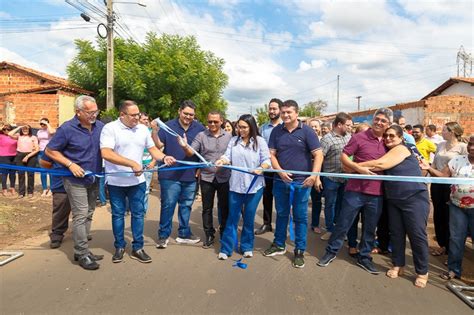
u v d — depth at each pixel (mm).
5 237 4887
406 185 3570
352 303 3176
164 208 4492
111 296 3191
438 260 4371
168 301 3117
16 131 7910
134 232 4043
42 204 6941
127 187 3982
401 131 3756
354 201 3877
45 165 4117
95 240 4816
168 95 14258
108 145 3799
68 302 3068
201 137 4668
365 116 18672
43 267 3822
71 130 3762
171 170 4293
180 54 14516
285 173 3934
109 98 12945
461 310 3100
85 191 3840
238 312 2963
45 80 15055
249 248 4293
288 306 3090
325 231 5586
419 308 3117
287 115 3963
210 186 4645
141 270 3793
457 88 20125
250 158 4082
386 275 3826
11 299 3105
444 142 4547
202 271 3805
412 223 3547
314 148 3979
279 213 4281
